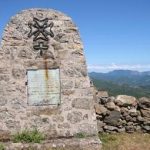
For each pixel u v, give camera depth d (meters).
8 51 10.52
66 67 10.73
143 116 12.65
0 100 10.44
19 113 10.48
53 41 10.72
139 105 12.84
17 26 10.59
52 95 10.63
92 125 10.69
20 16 10.62
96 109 12.58
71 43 10.78
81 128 10.66
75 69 10.75
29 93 10.55
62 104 10.65
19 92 10.52
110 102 12.77
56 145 9.70
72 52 10.77
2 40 10.52
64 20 10.80
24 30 10.60
